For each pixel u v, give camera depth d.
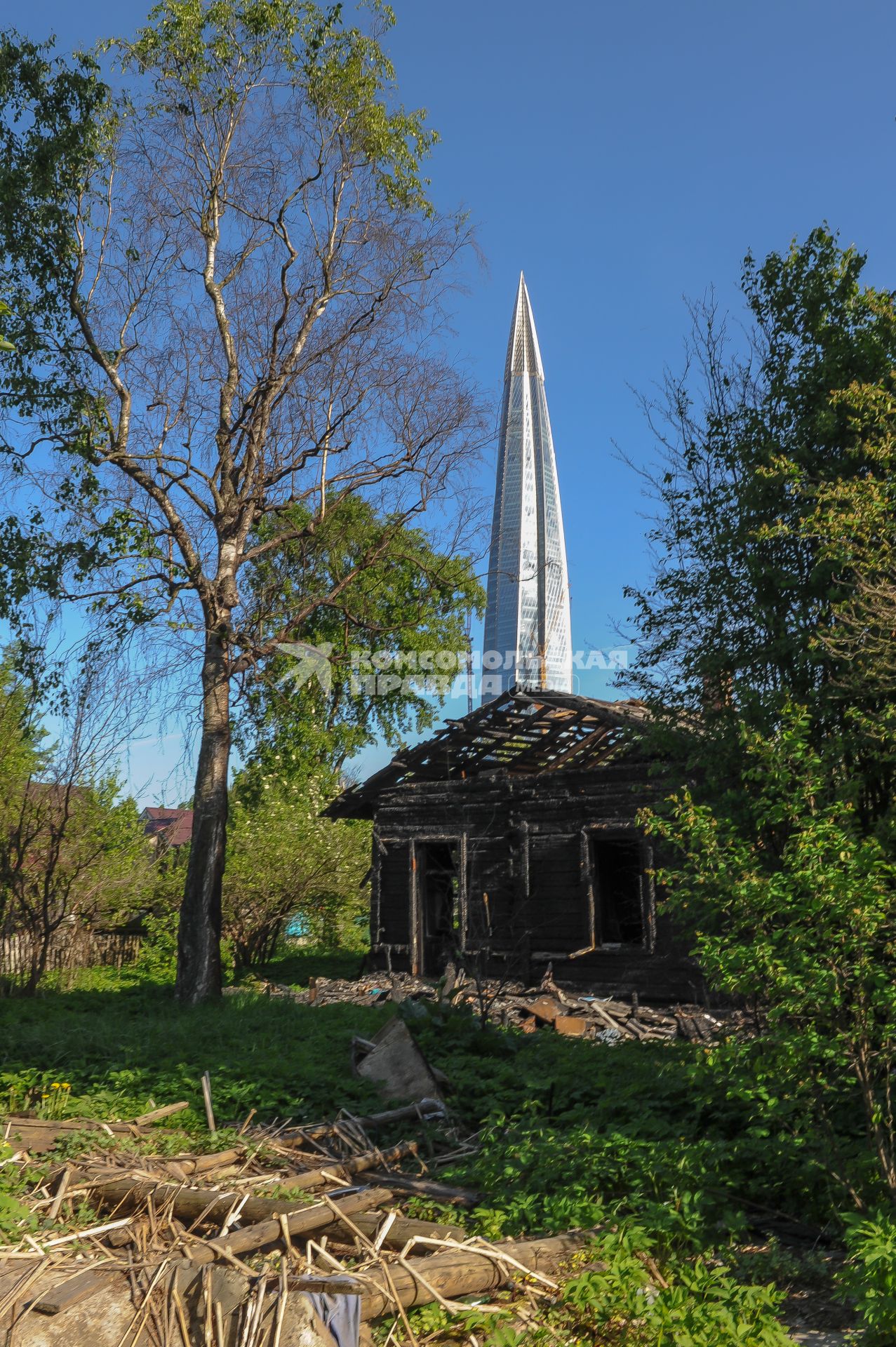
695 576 10.18
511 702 19.34
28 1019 14.15
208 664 17.81
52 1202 5.85
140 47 17.55
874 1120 5.51
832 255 10.18
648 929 16.61
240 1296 4.46
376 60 18.44
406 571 25.67
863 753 7.96
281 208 18.52
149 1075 9.30
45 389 16.83
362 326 19.02
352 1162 6.90
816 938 5.55
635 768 17.20
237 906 25.38
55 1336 4.37
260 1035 11.71
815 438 9.59
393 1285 4.66
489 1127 7.83
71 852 18.75
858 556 8.12
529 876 18.53
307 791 28.42
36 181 16.86
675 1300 4.60
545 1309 4.83
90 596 17.02
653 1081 8.44
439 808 20.48
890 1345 4.39
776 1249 5.51
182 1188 5.89
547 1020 14.98
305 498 19.08
